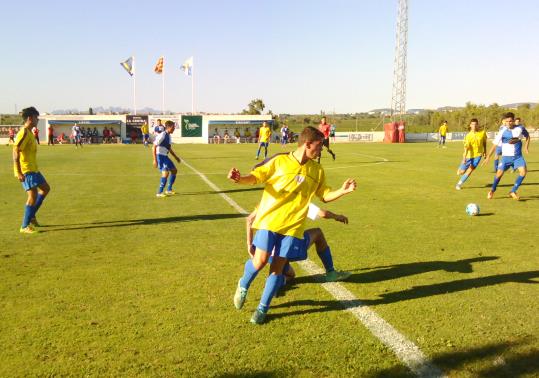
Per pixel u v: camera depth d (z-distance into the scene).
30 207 7.38
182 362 3.33
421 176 15.80
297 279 5.15
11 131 43.16
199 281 5.05
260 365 3.29
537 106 65.12
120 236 7.16
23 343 3.61
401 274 5.29
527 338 3.67
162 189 11.46
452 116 68.94
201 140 52.75
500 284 4.95
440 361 3.33
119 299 4.51
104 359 3.37
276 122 58.41
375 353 3.45
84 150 34.38
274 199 4.02
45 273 5.31
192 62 56.34
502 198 11.02
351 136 51.59
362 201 10.56
